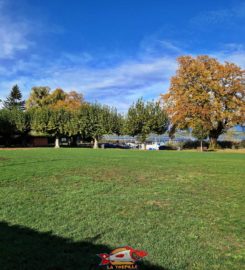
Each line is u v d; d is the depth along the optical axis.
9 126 65.88
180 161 26.11
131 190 12.39
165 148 61.84
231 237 7.04
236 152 45.69
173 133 60.97
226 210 9.43
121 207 9.55
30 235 6.88
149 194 11.64
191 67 53.34
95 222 7.93
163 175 17.00
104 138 85.50
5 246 6.18
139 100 60.44
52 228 7.38
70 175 16.28
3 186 12.76
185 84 54.78
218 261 5.72
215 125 56.00
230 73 52.94
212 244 6.57
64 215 8.52
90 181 14.50
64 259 5.63
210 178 16.11
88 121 62.91
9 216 8.36
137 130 60.44
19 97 106.50
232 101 52.62
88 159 26.36
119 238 6.78
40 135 72.75
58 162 22.95
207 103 52.59
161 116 59.41
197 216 8.72
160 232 7.24
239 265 5.57
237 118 52.84
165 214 8.84
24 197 10.73
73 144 71.50
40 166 19.94
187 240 6.75
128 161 25.23
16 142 71.81
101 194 11.48
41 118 64.25
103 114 63.06
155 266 5.44
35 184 13.39
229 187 13.48
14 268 5.26
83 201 10.26
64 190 12.15
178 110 53.12
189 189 12.88
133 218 8.40
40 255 5.78
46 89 86.19
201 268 5.43
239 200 10.88
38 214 8.59
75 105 80.31
